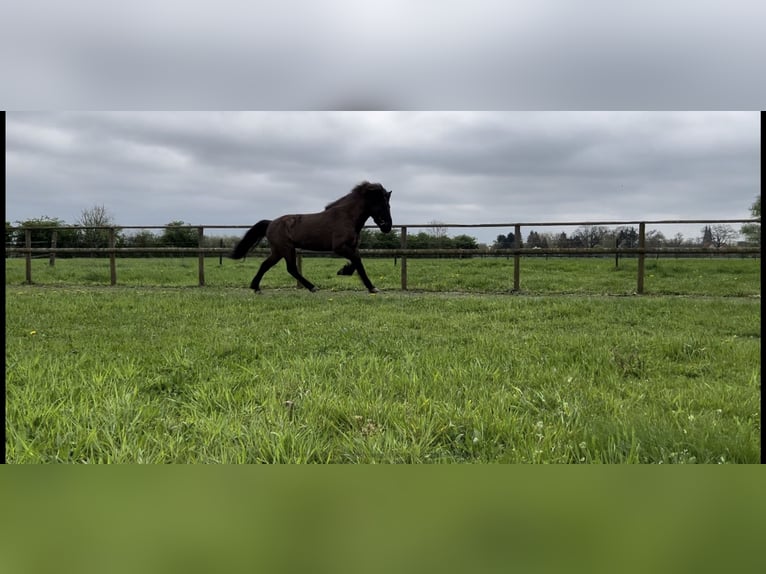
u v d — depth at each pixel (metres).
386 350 3.66
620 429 1.99
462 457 1.87
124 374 2.96
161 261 20.33
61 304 6.27
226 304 6.47
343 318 5.27
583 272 12.82
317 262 18.03
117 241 13.91
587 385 2.75
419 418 2.14
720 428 2.03
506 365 3.15
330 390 2.58
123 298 7.03
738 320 5.04
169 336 4.24
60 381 2.77
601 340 3.93
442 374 2.93
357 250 8.29
